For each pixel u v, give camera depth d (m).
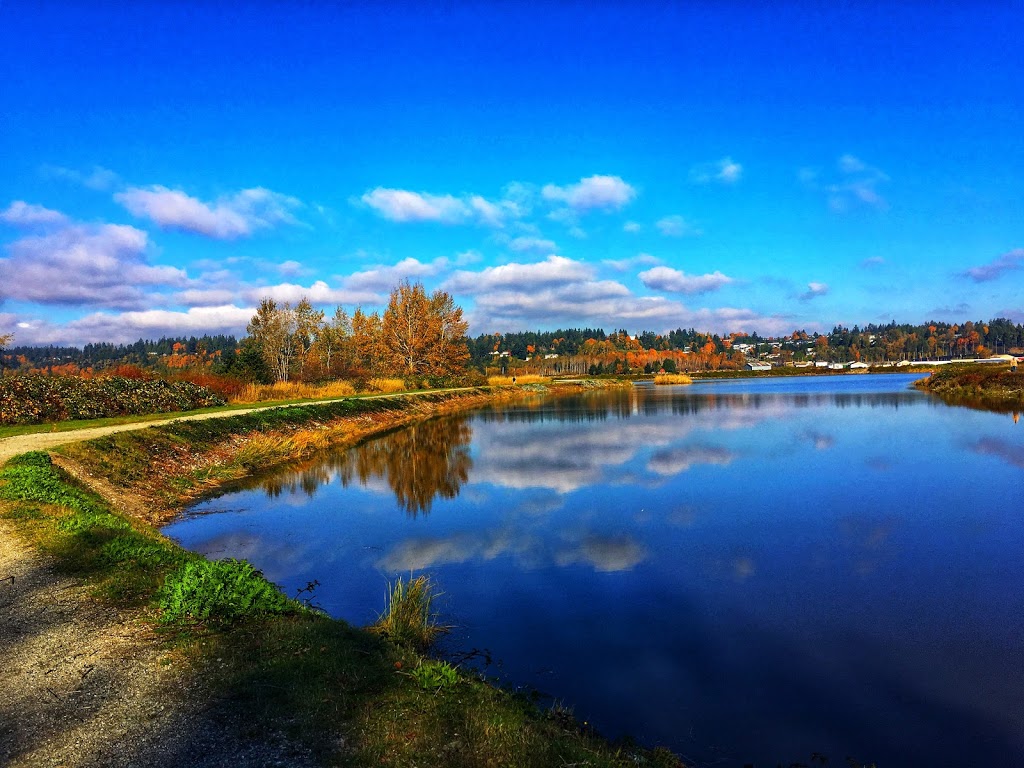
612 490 17.92
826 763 5.70
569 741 5.20
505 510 15.70
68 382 26.42
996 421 32.69
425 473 21.06
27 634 6.41
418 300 67.19
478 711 5.21
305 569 11.20
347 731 4.75
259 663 5.81
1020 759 5.80
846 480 18.66
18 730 4.66
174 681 5.45
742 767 5.58
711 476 19.67
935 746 6.00
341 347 66.69
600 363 149.75
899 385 76.19
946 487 17.50
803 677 7.33
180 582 7.21
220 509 15.96
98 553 8.90
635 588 10.26
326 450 26.53
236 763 4.27
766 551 12.20
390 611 8.35
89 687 5.33
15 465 13.70
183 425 22.92
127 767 4.20
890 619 8.99
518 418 41.00
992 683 7.19
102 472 15.91
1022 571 10.94
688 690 6.98
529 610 9.30
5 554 8.83
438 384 65.75
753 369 165.62
